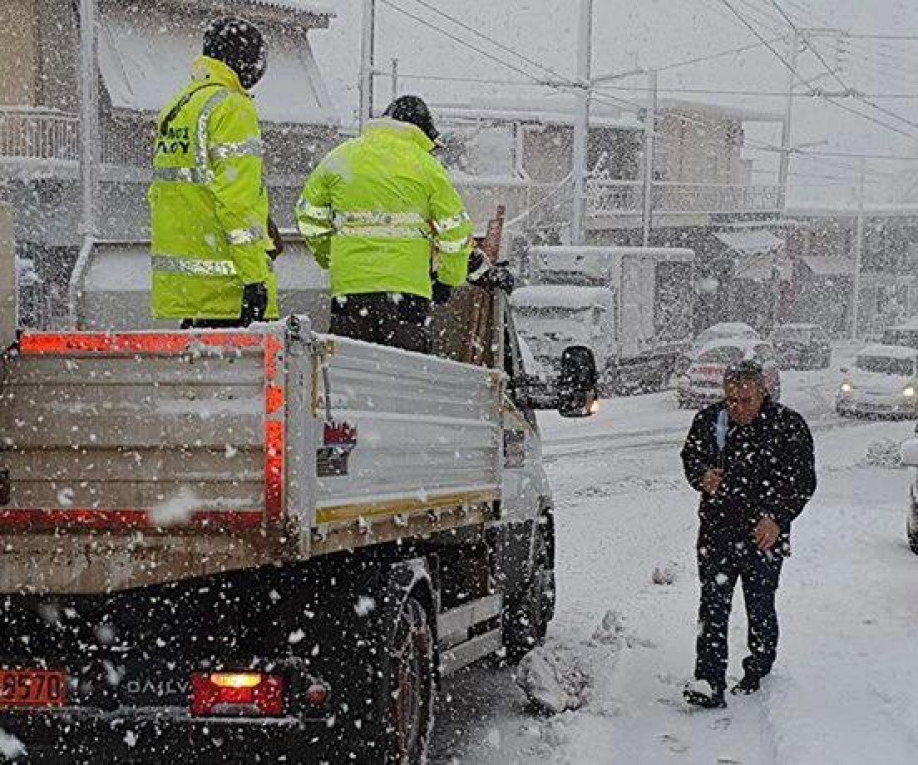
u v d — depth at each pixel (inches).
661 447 1209.4
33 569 259.0
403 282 350.3
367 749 281.4
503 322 425.4
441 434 323.9
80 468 256.1
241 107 322.0
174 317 331.6
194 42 1590.8
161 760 273.9
